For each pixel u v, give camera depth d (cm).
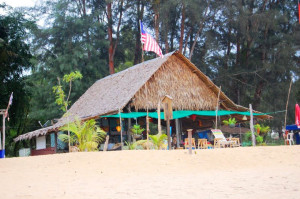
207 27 4119
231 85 4050
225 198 670
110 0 3819
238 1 3712
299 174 927
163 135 1689
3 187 891
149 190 800
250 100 4259
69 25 3766
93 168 1160
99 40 3947
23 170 1145
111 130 2458
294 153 1334
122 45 4484
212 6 3834
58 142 2506
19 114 3256
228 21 3878
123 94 2262
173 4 3609
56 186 900
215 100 2573
